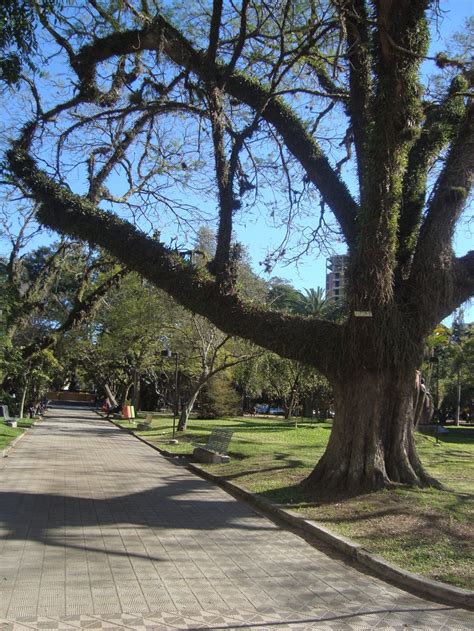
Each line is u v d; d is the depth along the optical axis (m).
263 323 10.63
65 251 22.44
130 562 6.52
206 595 5.51
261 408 79.12
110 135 14.78
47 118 12.77
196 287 10.78
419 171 11.14
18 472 13.77
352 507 9.02
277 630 4.71
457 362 53.16
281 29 11.27
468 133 10.20
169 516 9.21
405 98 9.62
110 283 23.88
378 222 9.73
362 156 11.10
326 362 10.47
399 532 7.59
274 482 11.74
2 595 5.30
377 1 9.73
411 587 5.94
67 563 6.39
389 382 10.22
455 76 11.41
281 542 7.75
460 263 10.33
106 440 26.56
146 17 12.68
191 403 31.23
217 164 11.62
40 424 37.69
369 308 9.76
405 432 10.30
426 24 9.87
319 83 13.93
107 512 9.29
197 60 12.67
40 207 11.66
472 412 78.31
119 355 41.22
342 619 5.01
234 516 9.40
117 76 13.67
